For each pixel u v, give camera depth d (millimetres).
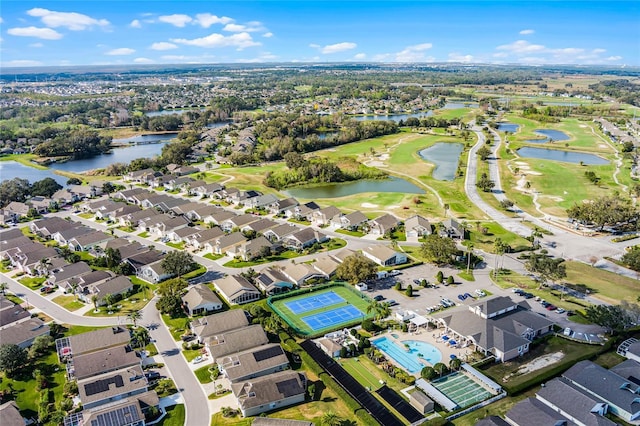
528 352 99562
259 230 168750
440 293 125188
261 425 76000
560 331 106375
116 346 99875
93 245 159375
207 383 89875
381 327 109250
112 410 78438
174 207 192125
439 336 105500
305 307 120250
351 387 87875
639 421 79125
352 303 122000
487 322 103812
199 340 103125
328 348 98938
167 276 135875
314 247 154875
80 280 130625
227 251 151750
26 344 103312
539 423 75375
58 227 174750
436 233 164875
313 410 82438
